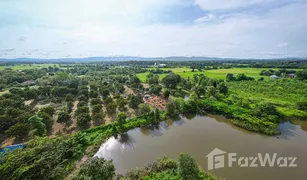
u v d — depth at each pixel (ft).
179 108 171.42
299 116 150.51
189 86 271.49
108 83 297.74
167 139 123.85
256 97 212.02
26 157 72.95
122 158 101.30
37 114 133.18
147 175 81.87
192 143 118.01
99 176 66.80
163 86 296.51
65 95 214.90
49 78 296.30
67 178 80.02
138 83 289.74
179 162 74.49
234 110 158.61
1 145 109.29
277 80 309.42
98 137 120.67
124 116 137.39
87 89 238.68
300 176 84.99
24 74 342.64
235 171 88.33
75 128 134.31
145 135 129.80
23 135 119.44
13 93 209.26
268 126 133.08
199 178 73.87
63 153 92.68
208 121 155.43
